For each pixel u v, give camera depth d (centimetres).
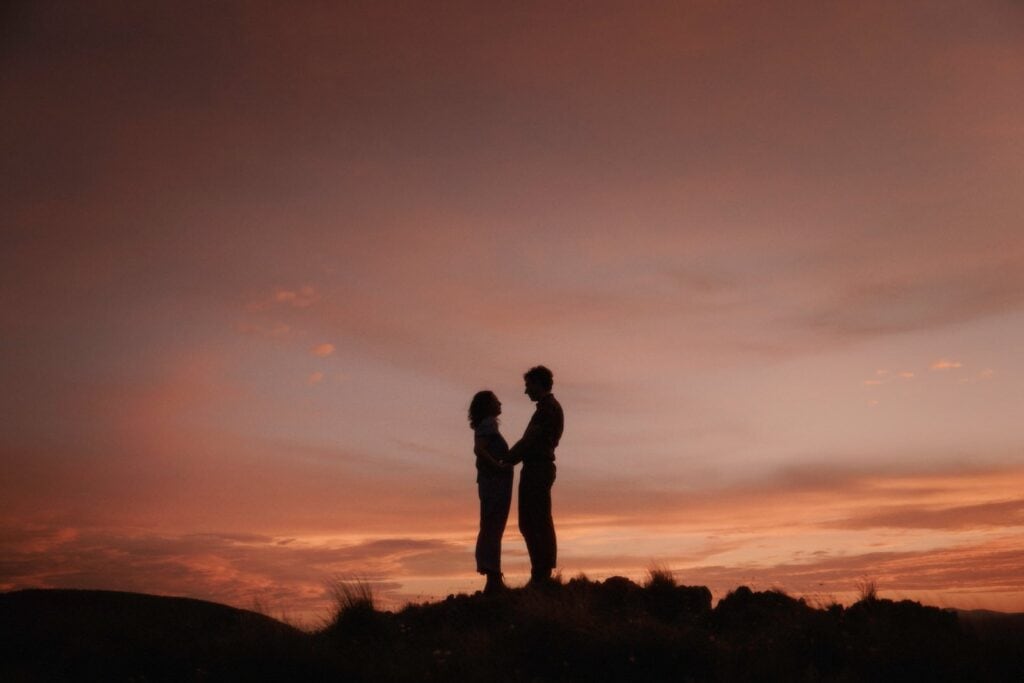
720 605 965
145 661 831
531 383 1059
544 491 1038
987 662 780
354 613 915
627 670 789
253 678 778
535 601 913
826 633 839
